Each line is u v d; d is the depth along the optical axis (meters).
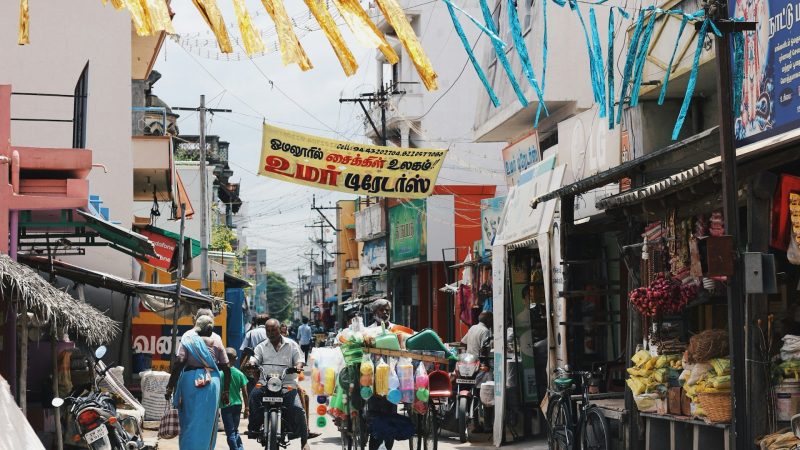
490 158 39.62
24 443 8.78
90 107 19.52
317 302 109.81
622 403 11.93
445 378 11.10
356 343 10.99
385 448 10.89
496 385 14.48
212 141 57.56
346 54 3.90
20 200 11.01
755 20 11.15
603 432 10.91
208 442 10.84
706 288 10.07
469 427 14.84
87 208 11.57
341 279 69.06
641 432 10.72
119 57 19.62
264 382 11.81
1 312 10.89
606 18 17.61
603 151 16.89
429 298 39.38
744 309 8.90
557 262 13.51
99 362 12.84
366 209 48.44
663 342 10.61
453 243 35.72
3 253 10.55
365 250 50.59
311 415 20.31
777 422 8.70
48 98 18.67
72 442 11.18
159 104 38.06
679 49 14.00
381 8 3.96
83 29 19.27
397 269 41.94
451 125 41.53
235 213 68.50
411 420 11.11
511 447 14.18
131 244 13.62
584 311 14.88
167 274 27.02
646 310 10.30
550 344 13.42
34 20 18.78
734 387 8.55
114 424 10.10
